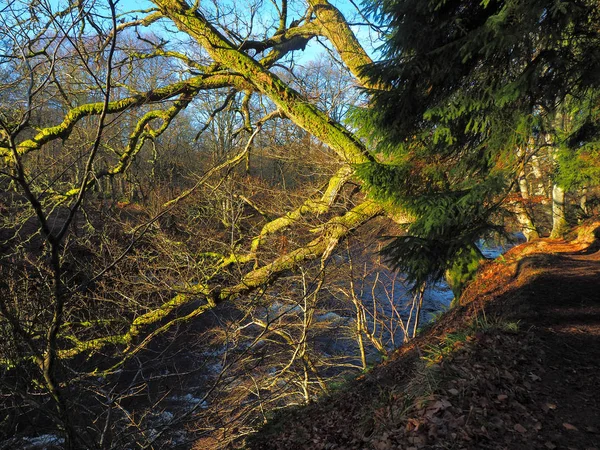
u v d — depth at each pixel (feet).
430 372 14.44
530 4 14.21
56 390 11.27
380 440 12.43
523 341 16.65
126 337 26.55
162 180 48.19
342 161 33.45
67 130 28.19
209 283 34.81
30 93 9.61
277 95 32.60
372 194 23.07
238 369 23.02
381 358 28.60
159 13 32.58
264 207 40.81
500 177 17.81
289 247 35.22
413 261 19.77
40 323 11.85
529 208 47.42
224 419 21.25
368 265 43.14
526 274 27.14
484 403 12.46
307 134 42.29
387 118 21.25
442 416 12.16
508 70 17.44
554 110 18.15
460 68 18.60
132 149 33.65
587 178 31.94
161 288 30.66
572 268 28.09
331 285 37.11
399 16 18.70
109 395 14.14
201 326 37.60
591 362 15.14
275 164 47.09
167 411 19.12
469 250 20.45
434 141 19.48
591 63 15.89
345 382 25.88
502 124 18.10
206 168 43.06
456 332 20.39
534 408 12.39
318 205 33.22
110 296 29.40
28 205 23.65
